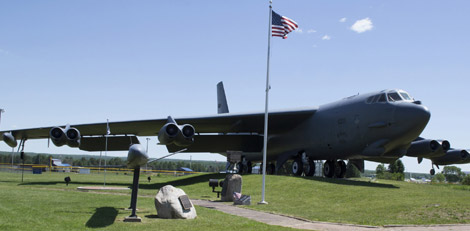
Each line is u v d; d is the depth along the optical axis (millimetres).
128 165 9133
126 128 22438
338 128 20250
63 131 19219
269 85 16094
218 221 9234
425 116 16703
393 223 9812
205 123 22609
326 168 23406
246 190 18094
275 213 11719
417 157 21953
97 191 17984
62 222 8266
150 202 12953
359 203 13438
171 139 16203
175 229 8109
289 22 17406
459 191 16688
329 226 9344
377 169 72375
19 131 22500
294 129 23812
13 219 8297
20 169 57219
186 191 19641
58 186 20625
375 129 18109
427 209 11320
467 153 21953
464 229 8977
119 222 8680
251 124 23234
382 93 18281
